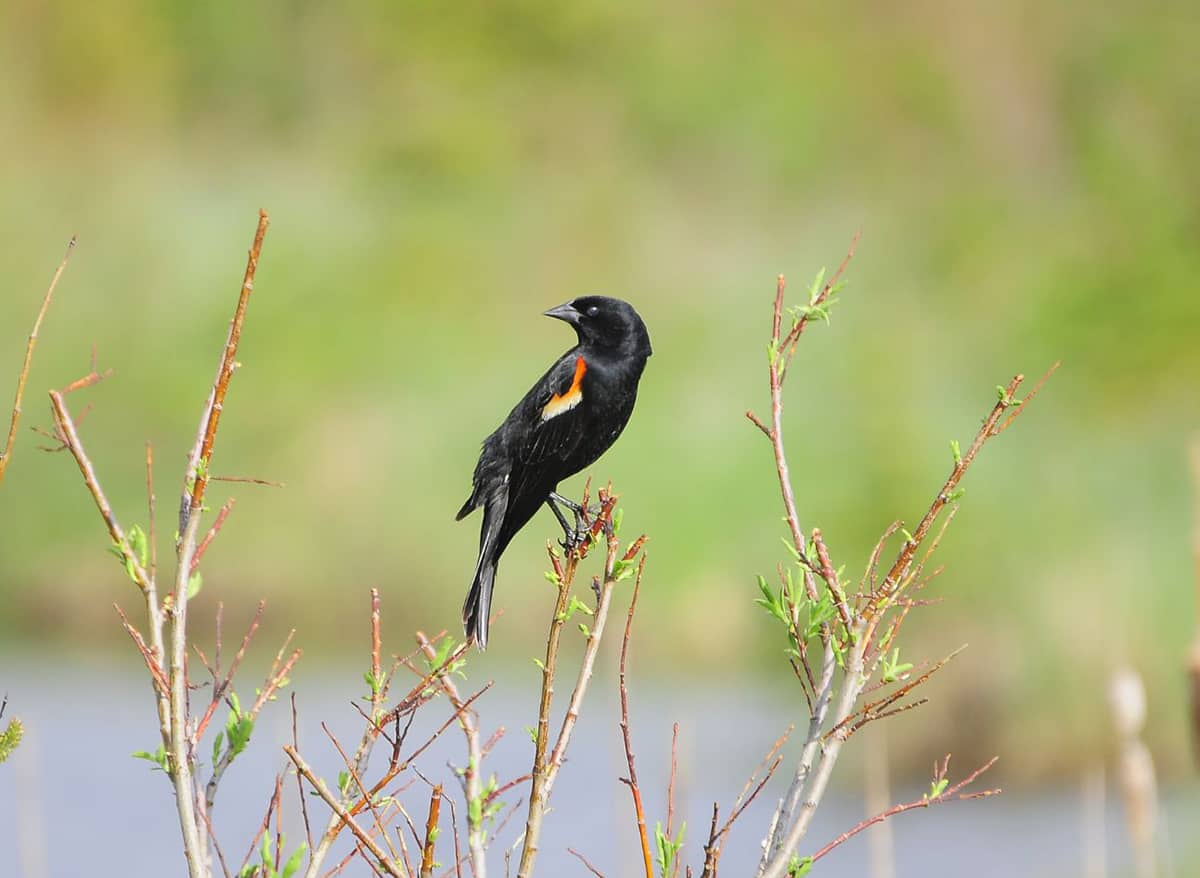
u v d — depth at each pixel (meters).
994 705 11.94
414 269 25.16
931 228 28.98
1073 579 12.30
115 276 23.25
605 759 12.35
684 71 35.81
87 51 35.53
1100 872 6.13
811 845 10.70
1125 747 4.64
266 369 21.08
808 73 36.69
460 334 23.52
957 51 37.66
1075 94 36.84
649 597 16.64
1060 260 22.91
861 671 3.36
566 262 27.16
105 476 19.31
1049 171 35.12
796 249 28.84
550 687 3.38
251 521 17.81
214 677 3.40
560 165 34.03
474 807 3.14
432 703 14.18
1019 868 9.70
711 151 34.78
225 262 24.56
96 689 14.67
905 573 3.44
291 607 16.73
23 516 18.55
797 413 19.47
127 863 10.46
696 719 13.45
